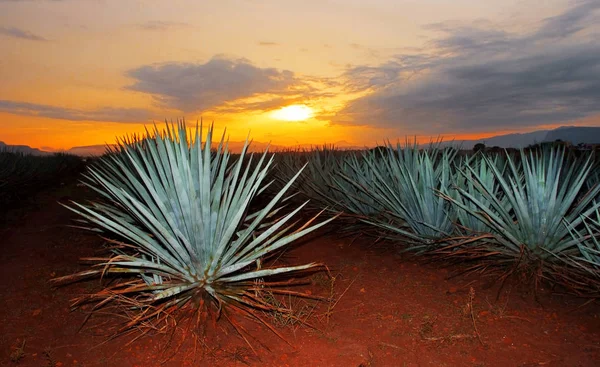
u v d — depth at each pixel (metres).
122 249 5.59
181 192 3.66
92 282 5.19
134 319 3.78
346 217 7.55
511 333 3.79
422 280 5.16
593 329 3.84
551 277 5.04
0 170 11.98
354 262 5.93
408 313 4.21
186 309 4.06
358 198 7.30
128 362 3.42
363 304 4.45
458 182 5.74
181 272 3.85
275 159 12.18
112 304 4.50
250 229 3.96
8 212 11.10
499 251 5.12
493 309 4.25
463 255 5.57
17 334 3.92
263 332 3.81
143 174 3.65
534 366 3.31
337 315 4.19
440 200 5.67
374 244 6.94
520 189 4.93
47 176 18.16
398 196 6.36
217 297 3.78
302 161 11.46
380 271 5.53
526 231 4.91
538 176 4.89
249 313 4.04
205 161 3.64
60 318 4.24
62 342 3.77
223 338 3.71
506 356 3.45
